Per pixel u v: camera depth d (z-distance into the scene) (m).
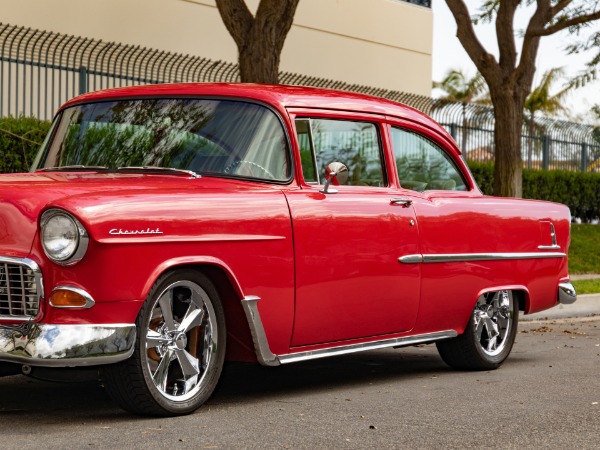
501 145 16.53
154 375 5.05
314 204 5.75
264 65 11.78
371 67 26.16
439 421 5.19
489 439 4.76
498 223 7.16
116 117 6.07
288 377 6.87
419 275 6.46
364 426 5.02
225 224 5.23
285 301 5.56
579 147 25.70
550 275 7.71
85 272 4.71
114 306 4.78
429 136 6.94
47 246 4.68
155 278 4.90
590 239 21.56
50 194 4.85
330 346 5.98
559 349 8.68
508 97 16.41
